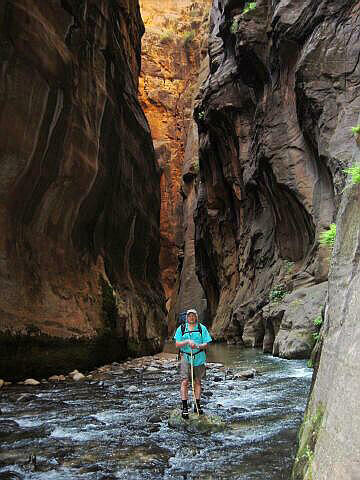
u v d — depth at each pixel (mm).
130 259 17781
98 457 4426
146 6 57781
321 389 3123
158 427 5496
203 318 36531
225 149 26625
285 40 17859
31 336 9836
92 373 10797
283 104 18891
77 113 12625
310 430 3059
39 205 11344
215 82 25453
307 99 15609
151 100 51031
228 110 24609
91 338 11422
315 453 2664
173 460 4309
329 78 15258
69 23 12453
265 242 21672
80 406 6867
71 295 11617
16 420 6000
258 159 20109
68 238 12453
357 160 5324
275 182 18672
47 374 10023
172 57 52656
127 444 4844
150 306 17516
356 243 3451
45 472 4027
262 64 20609
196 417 5586
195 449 4617
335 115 14812
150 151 21766
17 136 10383
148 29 53781
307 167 17188
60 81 11727
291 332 12750
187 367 5832
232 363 12562
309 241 17031
